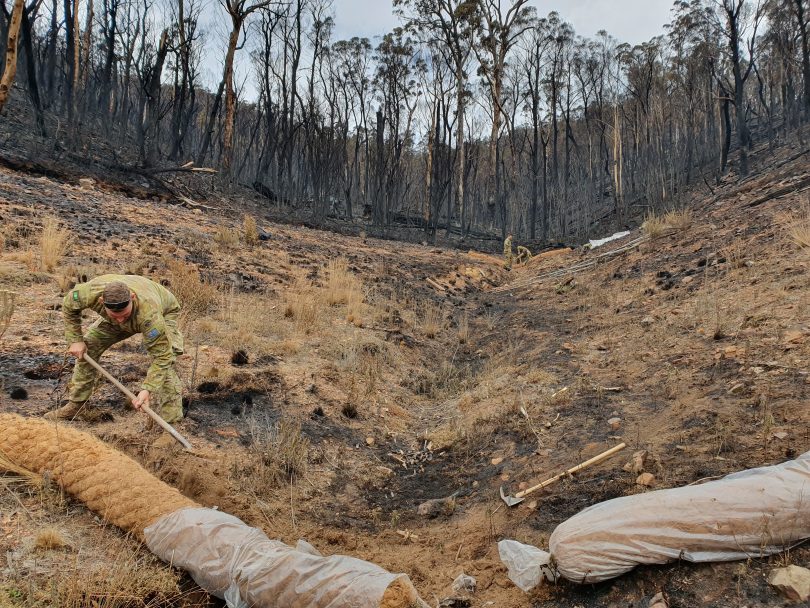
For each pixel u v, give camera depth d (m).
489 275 18.86
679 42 35.78
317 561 3.21
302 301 9.42
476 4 34.16
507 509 4.53
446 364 8.83
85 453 3.92
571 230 42.78
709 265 10.39
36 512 3.64
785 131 36.97
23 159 17.28
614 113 40.41
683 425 4.89
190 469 4.68
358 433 6.16
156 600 3.22
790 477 3.29
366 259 16.38
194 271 9.35
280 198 30.06
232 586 3.25
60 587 3.04
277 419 5.85
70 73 25.61
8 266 8.40
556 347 8.45
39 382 5.48
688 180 37.12
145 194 19.16
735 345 6.19
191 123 43.81
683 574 3.20
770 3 28.56
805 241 9.05
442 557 4.16
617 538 3.28
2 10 21.45
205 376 6.33
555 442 5.35
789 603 2.86
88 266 8.96
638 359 6.87
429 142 35.84
